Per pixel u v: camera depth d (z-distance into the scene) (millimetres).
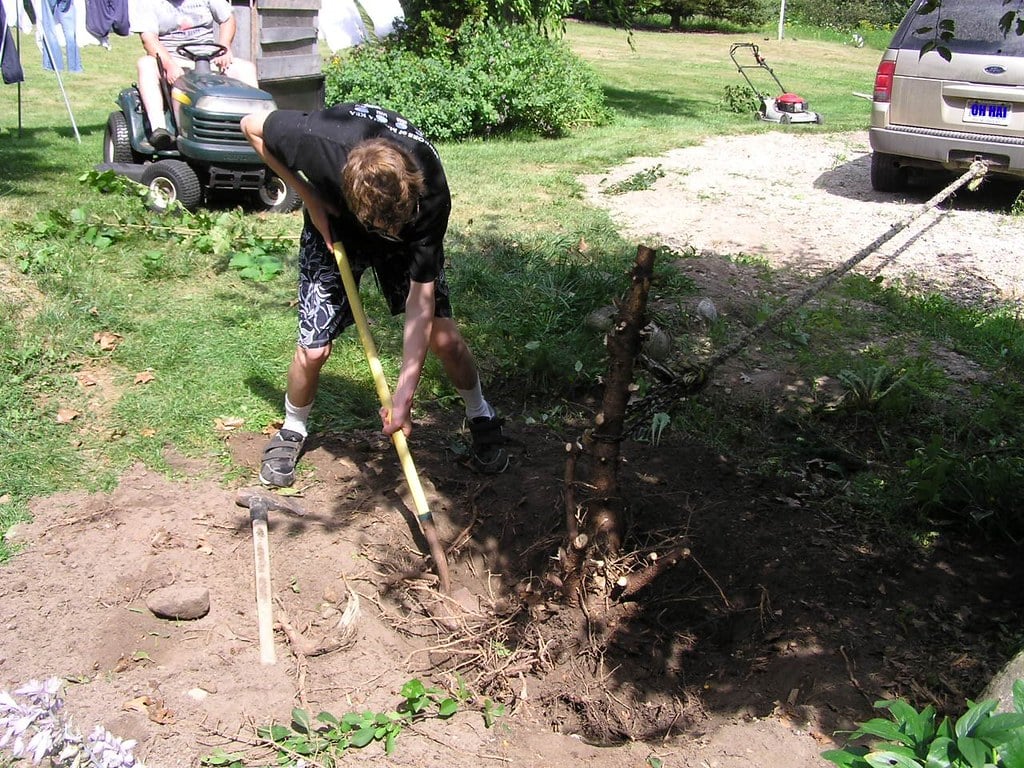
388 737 2945
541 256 7168
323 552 3820
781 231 8742
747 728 3131
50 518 3857
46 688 2637
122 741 2768
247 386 5000
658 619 3789
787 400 5355
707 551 4020
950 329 6512
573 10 16969
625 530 4074
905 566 3980
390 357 5488
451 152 11781
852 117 16750
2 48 11352
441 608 3736
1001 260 8148
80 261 6316
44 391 4723
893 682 3344
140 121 8578
